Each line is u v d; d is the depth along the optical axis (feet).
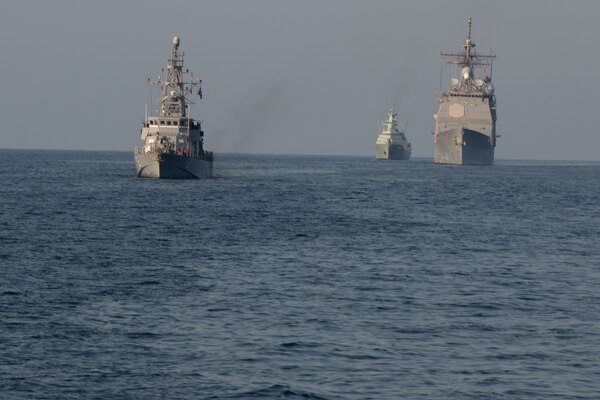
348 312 338.75
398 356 277.03
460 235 621.72
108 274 415.44
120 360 266.57
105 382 246.68
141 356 271.28
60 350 275.80
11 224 643.45
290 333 302.45
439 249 536.83
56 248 508.53
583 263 488.85
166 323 312.91
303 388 244.42
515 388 248.11
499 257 506.07
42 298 351.67
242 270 436.35
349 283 403.54
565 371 264.52
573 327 320.50
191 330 303.89
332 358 273.13
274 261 470.80
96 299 353.10
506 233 644.27
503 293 386.52
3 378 247.91
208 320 319.27
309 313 335.06
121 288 378.12
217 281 401.08
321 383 249.34
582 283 418.92
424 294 380.17
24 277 400.26
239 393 239.50
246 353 276.00
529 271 453.99
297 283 400.26
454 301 366.02
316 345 287.28
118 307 338.54
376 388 246.27
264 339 293.43
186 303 348.38
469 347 289.53
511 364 270.67
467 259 494.18
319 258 485.56
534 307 356.79
